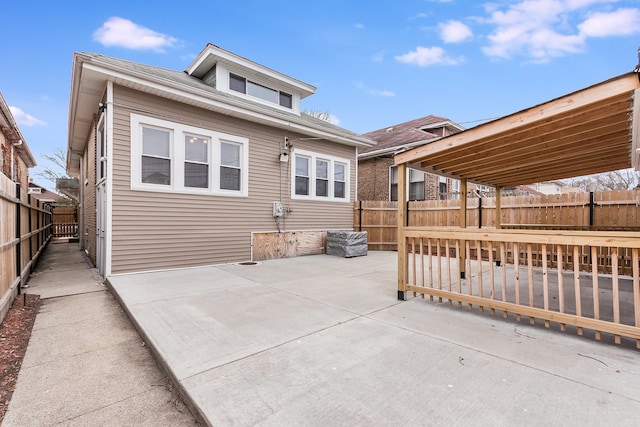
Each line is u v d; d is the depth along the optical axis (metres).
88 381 2.47
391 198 12.81
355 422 1.83
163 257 6.35
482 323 3.52
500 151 4.32
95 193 7.55
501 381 2.28
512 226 7.57
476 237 3.85
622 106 2.86
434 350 2.80
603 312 3.90
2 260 3.94
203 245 6.93
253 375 2.36
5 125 8.36
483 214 8.41
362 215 10.74
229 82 8.51
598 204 6.54
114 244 5.77
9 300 4.14
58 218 16.77
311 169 9.34
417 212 9.95
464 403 2.01
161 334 3.13
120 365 2.74
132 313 3.75
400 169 4.58
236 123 7.52
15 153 11.16
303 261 7.99
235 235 7.50
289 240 8.67
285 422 1.83
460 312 3.91
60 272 6.78
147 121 6.15
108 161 5.70
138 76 5.71
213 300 4.33
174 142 6.50
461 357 2.66
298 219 8.94
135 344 3.17
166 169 6.46
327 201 9.81
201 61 8.36
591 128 3.38
